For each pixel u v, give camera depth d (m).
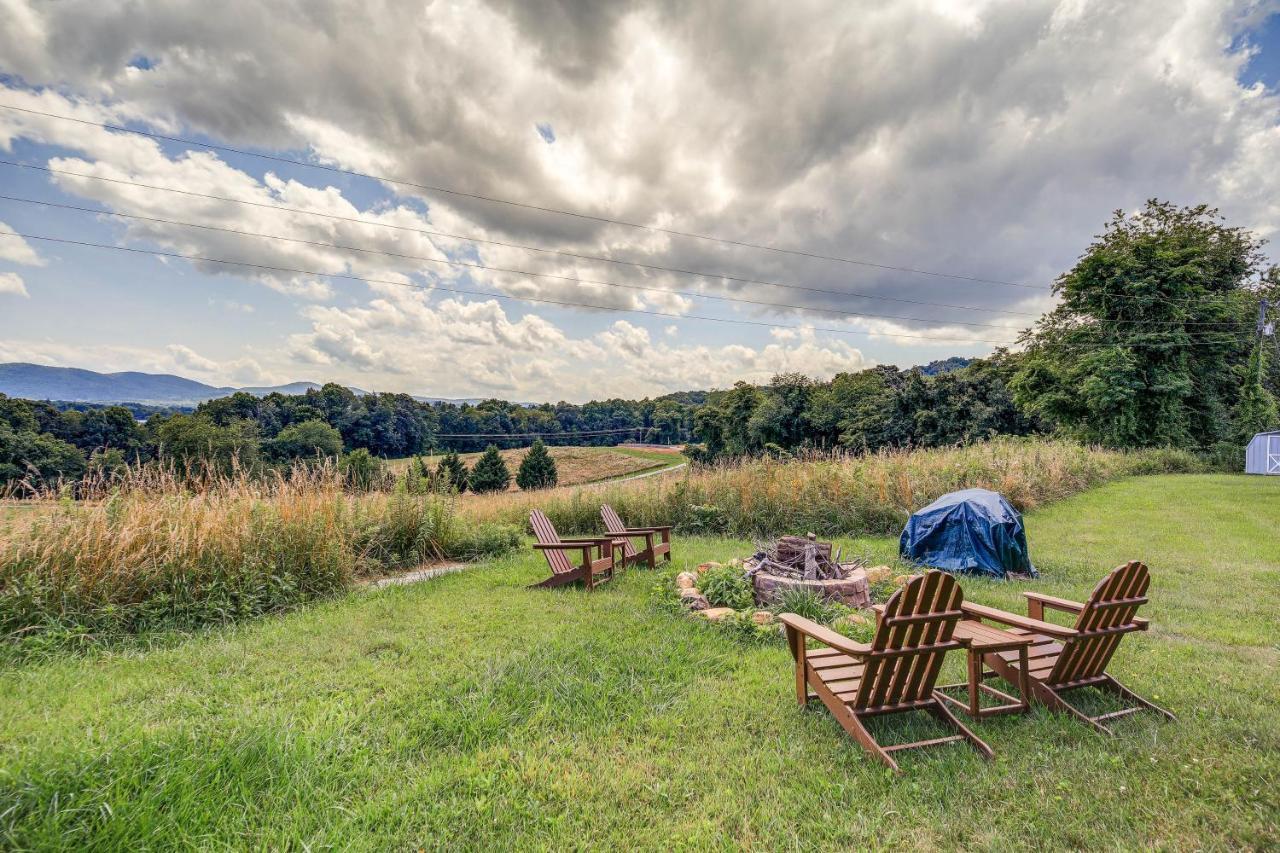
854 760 3.11
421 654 4.80
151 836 2.30
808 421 54.84
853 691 3.38
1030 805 2.69
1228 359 31.83
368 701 3.85
